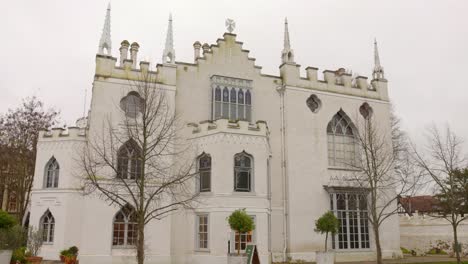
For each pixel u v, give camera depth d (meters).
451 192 27.08
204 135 28.33
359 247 33.16
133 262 26.30
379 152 32.84
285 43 34.56
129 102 28.41
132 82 28.58
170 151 27.88
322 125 34.16
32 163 40.16
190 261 27.06
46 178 28.83
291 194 31.64
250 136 28.25
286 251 30.86
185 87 30.45
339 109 35.19
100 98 27.64
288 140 32.47
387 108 37.12
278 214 31.34
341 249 32.47
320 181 32.94
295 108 33.38
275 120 32.94
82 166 24.91
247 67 32.94
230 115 31.34
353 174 33.06
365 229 33.75
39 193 28.38
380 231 34.00
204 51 31.75
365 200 30.77
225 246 26.02
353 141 35.44
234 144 27.64
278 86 33.66
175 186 25.45
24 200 40.16
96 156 25.84
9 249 20.73
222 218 26.34
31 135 40.56
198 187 28.00
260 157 28.31
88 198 25.92
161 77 29.33
